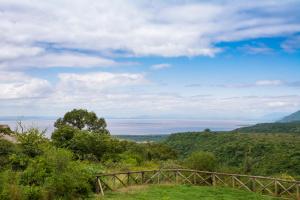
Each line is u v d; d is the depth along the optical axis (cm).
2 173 1533
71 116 4941
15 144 1941
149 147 5250
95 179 1919
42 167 1662
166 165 2636
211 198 1809
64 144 3372
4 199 1374
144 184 2192
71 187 1653
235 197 1847
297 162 3381
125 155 3762
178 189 2047
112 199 1739
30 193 1488
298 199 1800
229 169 2439
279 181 1916
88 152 3459
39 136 1950
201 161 2362
